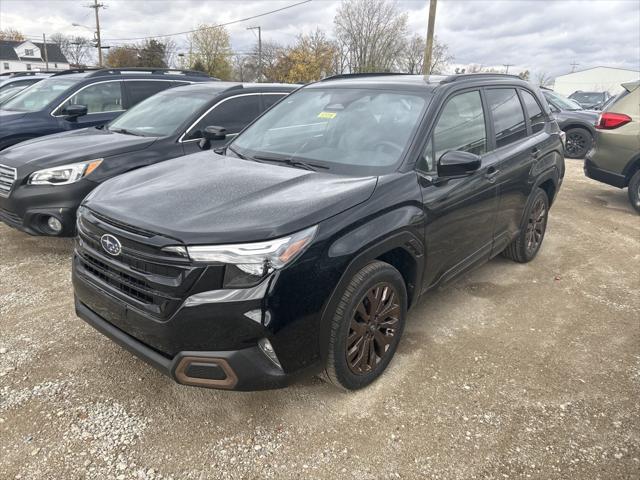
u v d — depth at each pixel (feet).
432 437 8.41
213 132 15.03
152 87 25.75
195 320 7.36
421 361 10.59
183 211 8.11
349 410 9.00
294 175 9.77
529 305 13.50
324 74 179.01
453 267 11.57
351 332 8.83
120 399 9.13
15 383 9.47
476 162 9.72
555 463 7.93
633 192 23.09
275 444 8.17
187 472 7.57
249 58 209.67
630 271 16.17
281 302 7.45
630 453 8.18
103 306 8.54
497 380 10.04
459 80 12.18
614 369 10.59
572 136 39.65
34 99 24.02
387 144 10.35
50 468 7.55
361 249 8.35
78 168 14.78
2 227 18.61
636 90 22.57
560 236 19.80
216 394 9.35
